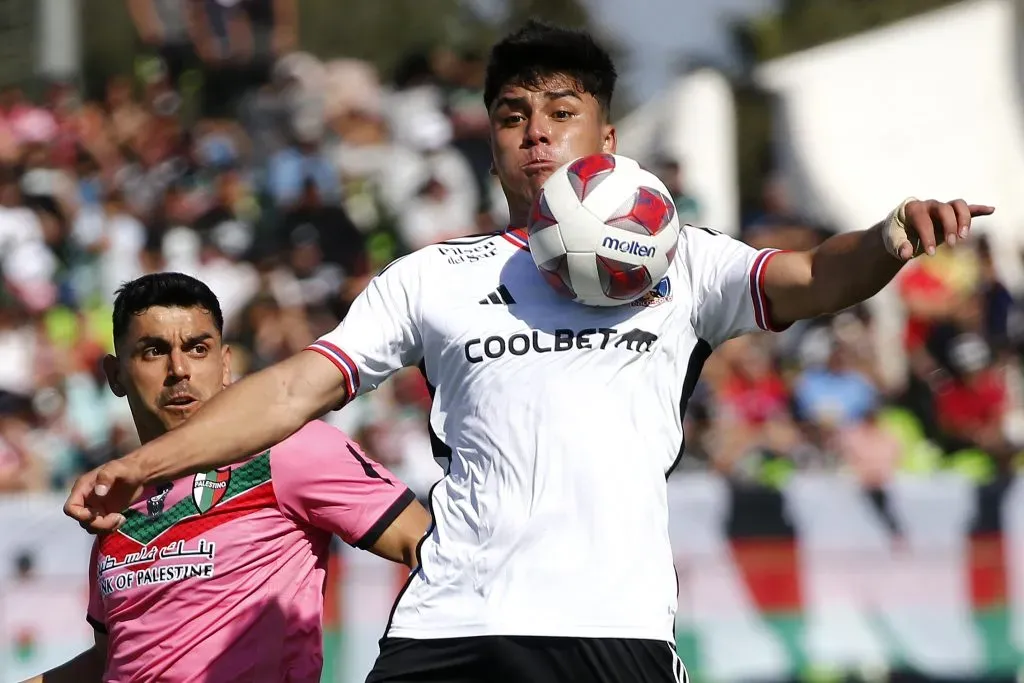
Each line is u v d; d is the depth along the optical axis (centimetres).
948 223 1084
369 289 1309
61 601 2880
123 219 4403
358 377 1256
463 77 4775
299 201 4344
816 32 6206
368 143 4650
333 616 2900
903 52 5488
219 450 1155
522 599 1171
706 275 1264
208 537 1550
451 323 1263
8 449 3634
